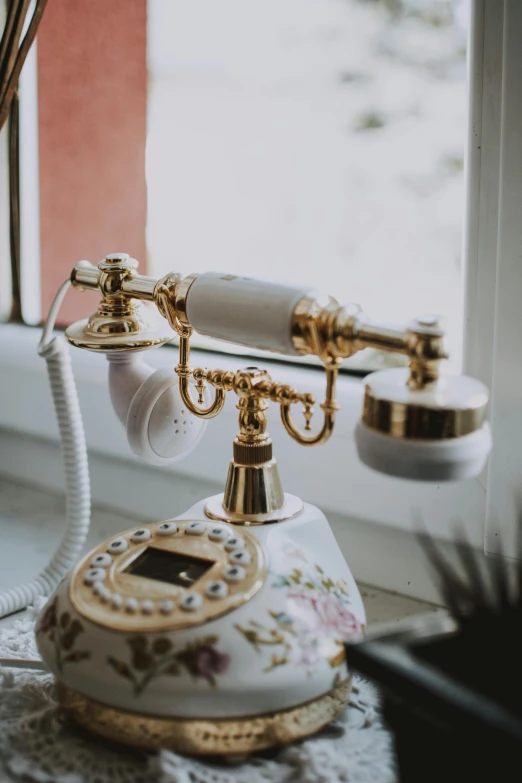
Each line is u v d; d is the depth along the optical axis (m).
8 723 0.60
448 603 0.53
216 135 0.99
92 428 1.03
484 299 0.74
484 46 0.70
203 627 0.53
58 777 0.54
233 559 0.59
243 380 0.64
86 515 0.85
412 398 0.50
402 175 0.86
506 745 0.40
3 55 0.88
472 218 0.74
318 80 0.90
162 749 0.53
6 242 1.13
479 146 0.72
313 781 0.53
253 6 0.93
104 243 1.10
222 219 1.00
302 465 0.88
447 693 0.43
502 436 0.73
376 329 0.54
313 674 0.54
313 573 0.60
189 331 0.67
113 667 0.53
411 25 0.83
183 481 0.98
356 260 0.91
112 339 0.71
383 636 0.49
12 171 1.12
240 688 0.52
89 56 1.06
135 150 1.06
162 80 1.02
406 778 0.48
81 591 0.58
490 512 0.75
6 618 0.80
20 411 1.10
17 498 1.08
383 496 0.83
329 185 0.91
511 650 0.48
